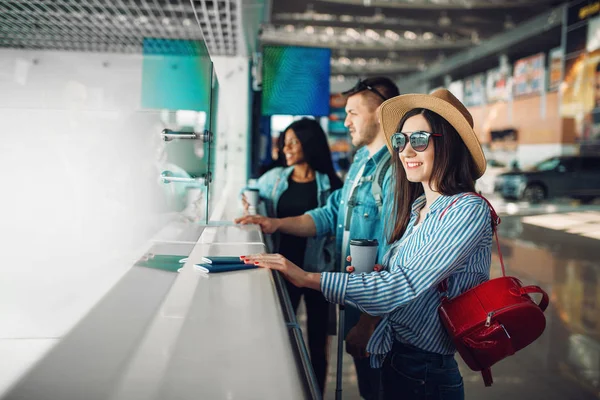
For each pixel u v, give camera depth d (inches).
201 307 33.4
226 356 25.0
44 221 48.1
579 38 617.6
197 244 59.4
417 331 47.6
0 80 63.6
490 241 47.3
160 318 31.0
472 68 982.4
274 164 133.9
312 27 874.8
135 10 54.9
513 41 764.6
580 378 106.5
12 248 45.5
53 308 39.1
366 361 70.5
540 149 713.0
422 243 45.4
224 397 20.6
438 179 46.7
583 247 257.0
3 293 40.0
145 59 64.6
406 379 49.4
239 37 117.8
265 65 135.7
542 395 99.1
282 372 23.2
